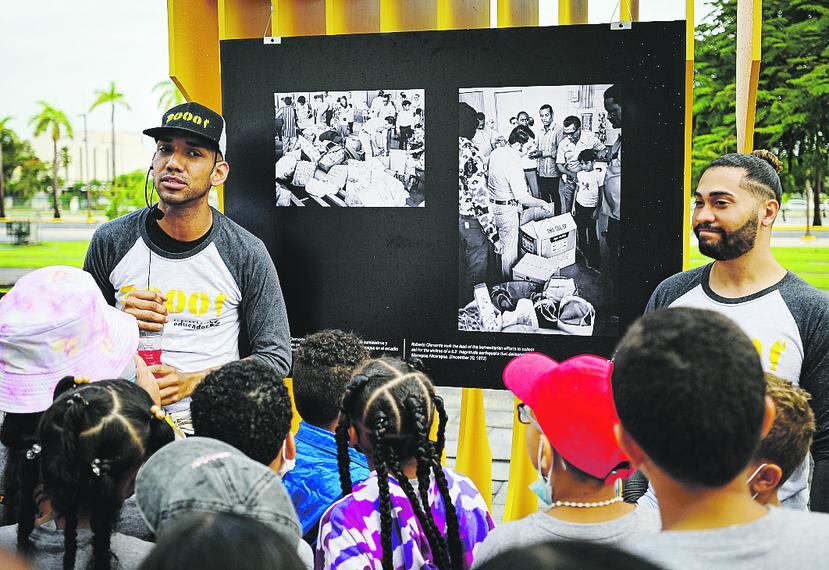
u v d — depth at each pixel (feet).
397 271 10.69
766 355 7.54
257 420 5.61
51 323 6.24
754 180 7.66
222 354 9.52
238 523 3.33
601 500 4.91
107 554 4.81
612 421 4.69
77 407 4.97
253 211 11.04
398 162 10.57
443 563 5.63
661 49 9.74
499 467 16.87
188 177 9.04
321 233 10.87
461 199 10.44
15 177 104.22
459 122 10.35
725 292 7.95
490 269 10.43
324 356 7.30
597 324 10.18
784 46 37.22
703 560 3.43
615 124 9.93
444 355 10.64
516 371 5.73
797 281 7.73
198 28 11.78
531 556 2.49
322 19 12.43
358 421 5.90
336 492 6.96
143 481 4.30
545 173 10.17
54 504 4.94
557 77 10.03
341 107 10.68
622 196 10.00
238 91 10.93
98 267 9.61
